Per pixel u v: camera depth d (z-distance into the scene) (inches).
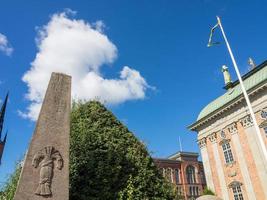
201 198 481.7
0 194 464.4
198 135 1758.1
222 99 1606.8
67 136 373.4
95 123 464.1
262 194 1283.2
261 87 1318.9
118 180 406.0
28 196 313.0
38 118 368.5
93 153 422.3
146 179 425.1
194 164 2723.9
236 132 1471.5
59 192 331.3
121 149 439.8
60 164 348.2
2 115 2940.5
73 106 506.9
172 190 456.1
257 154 1331.2
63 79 418.6
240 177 1414.9
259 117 1339.8
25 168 327.9
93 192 388.5
